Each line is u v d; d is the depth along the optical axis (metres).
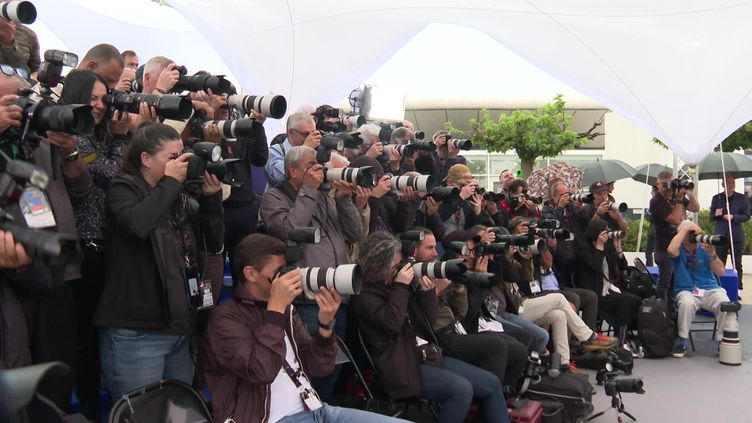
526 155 12.58
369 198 4.21
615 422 4.79
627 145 17.42
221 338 2.77
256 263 2.85
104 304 2.66
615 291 6.84
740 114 5.36
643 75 5.46
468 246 4.53
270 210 3.55
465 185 5.07
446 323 4.27
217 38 5.97
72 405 3.03
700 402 5.23
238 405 2.76
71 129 2.15
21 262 1.77
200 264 2.90
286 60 5.90
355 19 5.80
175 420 2.58
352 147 4.06
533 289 5.84
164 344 2.71
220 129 2.98
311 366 3.05
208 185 2.83
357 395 3.80
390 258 3.63
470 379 3.93
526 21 5.50
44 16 6.81
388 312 3.58
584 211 6.88
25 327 2.30
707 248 6.94
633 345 6.86
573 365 5.73
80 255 1.94
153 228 2.55
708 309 6.91
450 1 5.55
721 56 5.23
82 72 2.63
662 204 7.09
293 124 4.00
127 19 7.35
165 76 3.04
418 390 3.66
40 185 1.94
